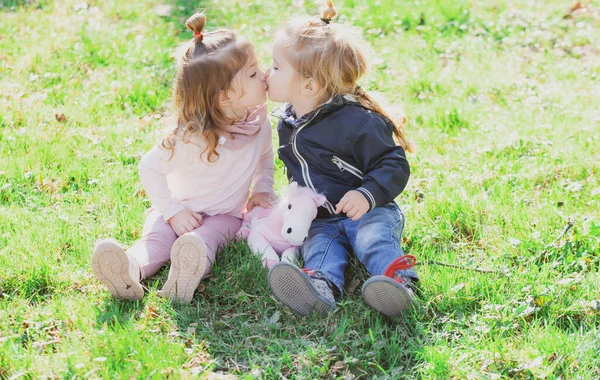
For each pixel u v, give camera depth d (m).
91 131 5.00
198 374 2.70
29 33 6.76
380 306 2.99
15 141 4.66
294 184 3.33
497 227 3.80
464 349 2.87
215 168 3.45
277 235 3.43
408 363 2.83
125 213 3.89
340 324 2.98
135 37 6.93
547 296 3.09
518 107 5.54
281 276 2.93
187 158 3.38
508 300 3.15
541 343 2.86
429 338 2.95
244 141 3.47
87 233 3.71
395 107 3.55
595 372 2.75
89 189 4.23
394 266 3.07
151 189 3.40
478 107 5.61
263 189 3.71
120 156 4.63
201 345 2.89
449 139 5.03
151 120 5.29
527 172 4.42
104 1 7.89
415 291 3.20
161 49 6.66
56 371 2.66
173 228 3.46
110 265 2.99
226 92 3.31
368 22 7.44
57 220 3.79
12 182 4.19
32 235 3.60
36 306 3.14
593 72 6.24
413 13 7.66
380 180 3.18
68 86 5.76
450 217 3.88
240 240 3.52
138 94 5.66
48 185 4.21
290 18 3.45
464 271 3.36
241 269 3.29
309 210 3.30
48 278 3.28
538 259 3.46
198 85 3.28
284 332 2.99
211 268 3.36
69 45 6.46
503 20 7.47
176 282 3.10
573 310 3.06
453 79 6.12
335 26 3.36
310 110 3.41
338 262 3.24
